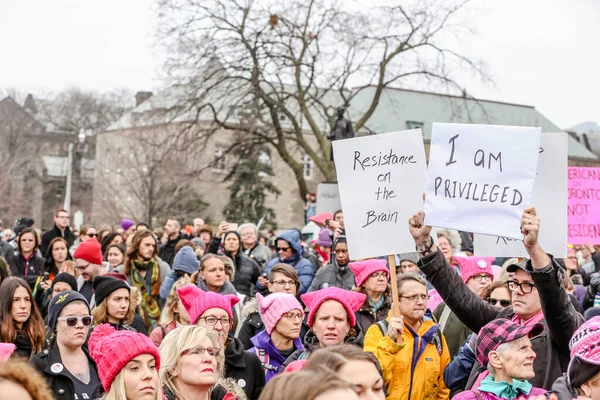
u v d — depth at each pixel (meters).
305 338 7.30
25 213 78.62
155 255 11.86
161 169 47.94
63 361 7.17
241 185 59.84
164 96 37.62
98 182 71.56
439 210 6.46
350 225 7.17
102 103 87.31
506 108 82.81
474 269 9.34
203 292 7.23
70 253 15.52
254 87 36.09
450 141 6.49
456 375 6.75
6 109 80.25
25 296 8.39
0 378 2.76
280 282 9.52
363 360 3.61
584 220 8.74
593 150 100.06
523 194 6.24
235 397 6.02
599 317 5.23
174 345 5.75
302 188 40.50
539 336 6.32
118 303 8.55
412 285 6.78
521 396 5.74
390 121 75.94
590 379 5.09
